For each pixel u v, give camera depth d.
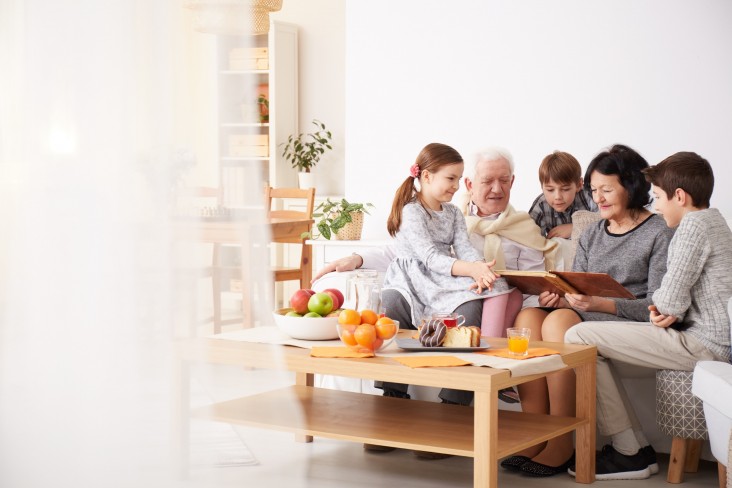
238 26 1.75
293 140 7.04
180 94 1.74
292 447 2.00
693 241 2.90
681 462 2.95
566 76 4.54
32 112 1.73
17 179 1.74
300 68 7.09
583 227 3.87
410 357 2.63
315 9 7.03
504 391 3.29
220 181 1.76
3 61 1.74
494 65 4.70
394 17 4.93
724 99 4.23
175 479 1.75
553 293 3.34
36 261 1.73
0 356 1.76
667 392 2.93
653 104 4.37
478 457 2.40
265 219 1.79
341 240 4.81
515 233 3.91
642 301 3.22
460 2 4.75
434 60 4.84
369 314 2.75
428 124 4.88
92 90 1.71
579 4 4.49
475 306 3.36
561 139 4.57
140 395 1.72
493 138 4.73
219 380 1.84
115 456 1.72
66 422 1.73
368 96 5.02
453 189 3.55
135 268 1.71
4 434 1.76
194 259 1.74
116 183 1.71
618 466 3.03
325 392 3.22
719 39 4.22
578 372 2.94
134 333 1.71
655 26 4.34
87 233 1.71
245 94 1.76
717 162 4.26
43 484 1.75
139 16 1.71
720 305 2.92
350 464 3.16
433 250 3.44
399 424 2.76
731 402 2.36
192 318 1.75
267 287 1.82
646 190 3.36
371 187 5.05
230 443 1.84
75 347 1.72
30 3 1.72
